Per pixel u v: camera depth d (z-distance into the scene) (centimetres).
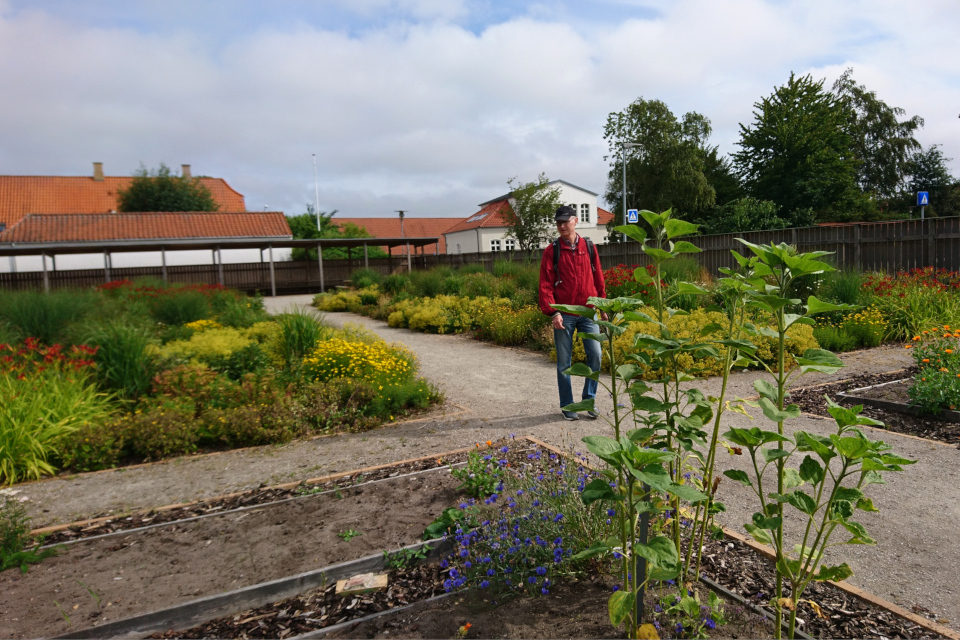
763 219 2338
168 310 1075
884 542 265
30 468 397
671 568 158
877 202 3738
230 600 228
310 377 599
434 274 1711
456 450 416
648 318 172
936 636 191
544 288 494
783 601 158
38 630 212
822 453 144
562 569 229
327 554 262
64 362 559
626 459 133
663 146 3447
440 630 201
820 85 3036
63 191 3625
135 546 282
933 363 523
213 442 478
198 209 3703
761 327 170
